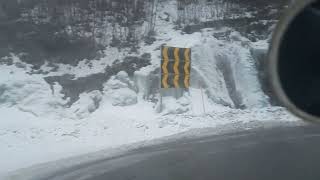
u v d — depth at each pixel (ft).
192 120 60.44
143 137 52.75
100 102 62.34
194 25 78.18
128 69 67.56
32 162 42.50
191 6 82.99
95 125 56.29
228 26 79.46
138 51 70.64
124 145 48.78
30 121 55.52
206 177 32.68
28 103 58.75
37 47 68.18
